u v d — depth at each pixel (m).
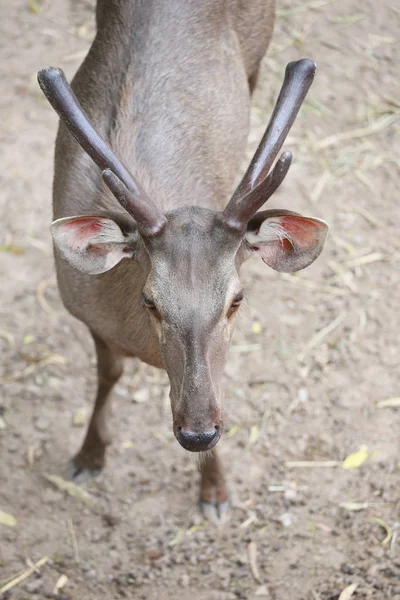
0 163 8.38
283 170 4.53
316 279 7.67
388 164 8.50
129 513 6.30
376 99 9.02
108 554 6.07
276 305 7.48
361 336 7.29
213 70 6.09
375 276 7.69
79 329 7.35
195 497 6.39
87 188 5.62
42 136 8.62
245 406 6.85
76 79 6.08
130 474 6.51
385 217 8.10
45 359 7.12
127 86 5.75
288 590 5.82
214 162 5.96
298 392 6.93
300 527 6.18
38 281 7.63
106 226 4.95
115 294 5.41
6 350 7.18
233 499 6.36
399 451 6.59
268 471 6.50
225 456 6.59
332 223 8.02
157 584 5.90
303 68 4.97
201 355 4.59
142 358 5.64
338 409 6.84
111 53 5.88
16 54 9.27
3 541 6.11
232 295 4.70
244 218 4.64
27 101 8.91
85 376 7.07
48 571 5.96
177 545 6.12
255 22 6.57
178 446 6.65
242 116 6.31
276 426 6.74
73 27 9.56
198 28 6.03
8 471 6.50
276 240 5.00
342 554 6.01
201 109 5.93
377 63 9.31
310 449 6.62
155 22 5.89
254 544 6.10
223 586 5.87
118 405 6.87
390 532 6.11
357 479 6.44
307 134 8.70
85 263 5.03
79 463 6.48
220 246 4.68
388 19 9.72
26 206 8.10
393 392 6.94
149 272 4.89
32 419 6.79
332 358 7.14
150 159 5.64
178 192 5.64
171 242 4.68
